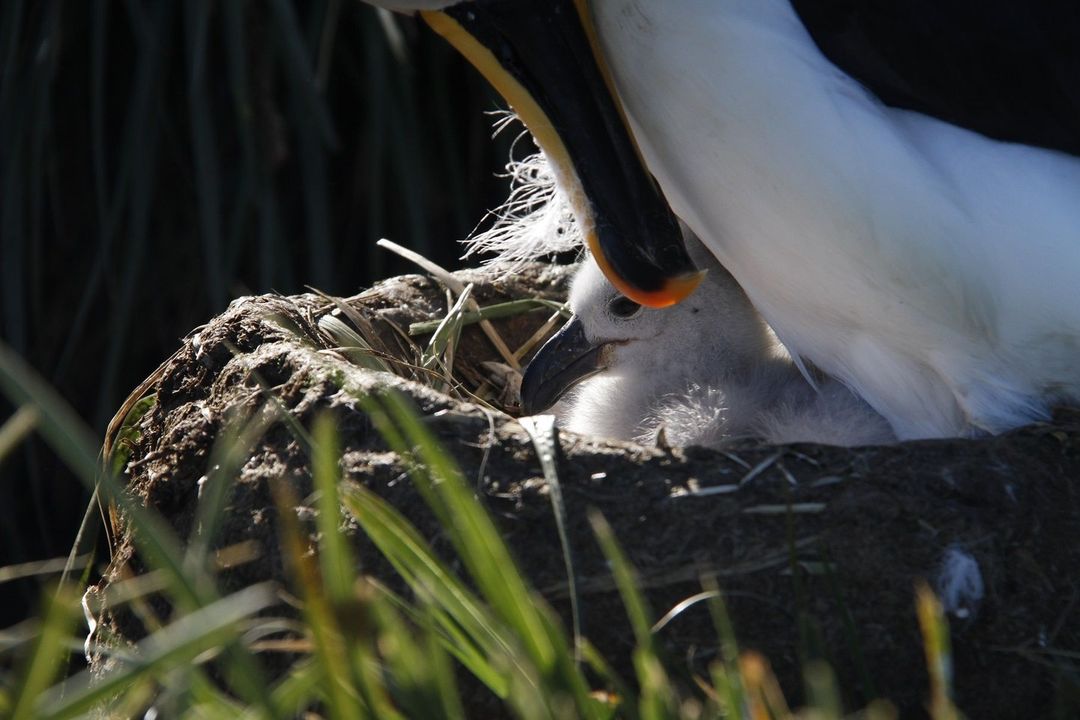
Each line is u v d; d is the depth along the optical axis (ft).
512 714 12.82
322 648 9.68
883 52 13.71
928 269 14.05
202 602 9.52
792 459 13.58
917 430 16.15
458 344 20.34
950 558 12.91
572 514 13.26
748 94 13.80
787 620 12.88
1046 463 13.78
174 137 25.89
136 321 27.71
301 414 14.33
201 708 10.41
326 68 24.97
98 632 13.96
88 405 28.17
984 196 13.84
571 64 14.37
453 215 27.58
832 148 13.71
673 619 12.94
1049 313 14.10
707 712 12.09
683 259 15.11
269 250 24.47
